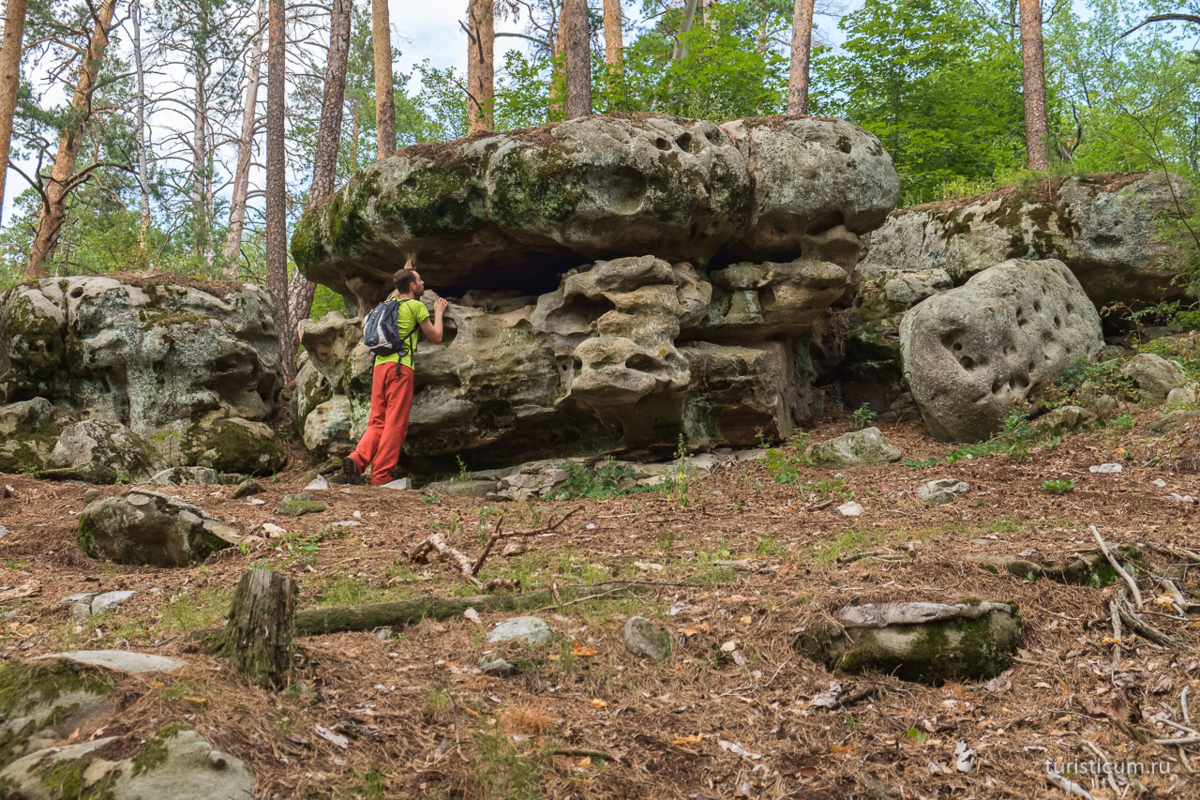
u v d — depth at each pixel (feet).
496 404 29.63
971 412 28.60
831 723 11.66
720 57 48.06
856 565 16.29
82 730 9.34
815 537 19.22
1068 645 13.34
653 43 53.98
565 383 28.60
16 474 29.55
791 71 50.11
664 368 26.94
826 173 29.37
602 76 49.55
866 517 20.93
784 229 30.07
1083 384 29.40
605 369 26.48
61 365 33.35
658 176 27.17
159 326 33.91
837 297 30.81
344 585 16.58
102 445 29.76
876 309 35.70
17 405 31.86
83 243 66.08
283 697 10.77
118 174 79.20
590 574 16.60
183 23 88.02
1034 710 11.81
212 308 36.06
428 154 28.55
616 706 11.98
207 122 103.30
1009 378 29.45
